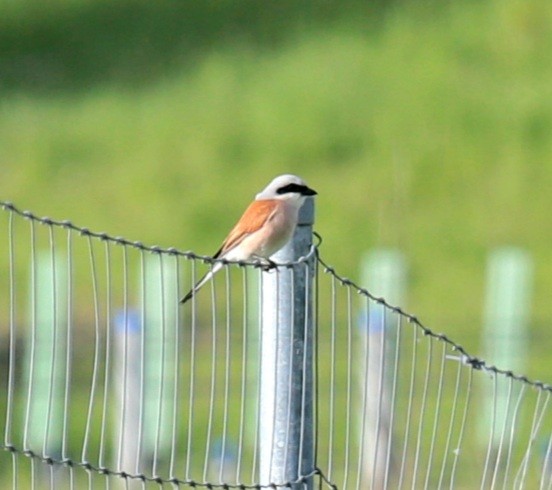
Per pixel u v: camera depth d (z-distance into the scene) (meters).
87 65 26.47
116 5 28.20
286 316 5.30
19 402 13.16
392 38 26.55
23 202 21.52
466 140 22.97
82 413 12.12
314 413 5.38
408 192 21.39
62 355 12.09
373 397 8.87
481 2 27.58
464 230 20.22
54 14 28.00
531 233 20.12
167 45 27.09
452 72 25.14
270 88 25.12
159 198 21.61
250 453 10.77
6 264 18.61
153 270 11.67
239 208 21.33
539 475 7.62
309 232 5.39
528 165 22.22
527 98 24.30
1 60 26.50
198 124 24.11
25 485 10.61
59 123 24.31
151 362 10.72
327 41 26.64
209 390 12.28
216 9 28.03
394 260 13.02
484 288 18.14
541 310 17.03
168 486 9.39
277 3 28.16
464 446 10.61
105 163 22.86
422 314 17.11
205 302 15.80
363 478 8.76
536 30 26.50
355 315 14.20
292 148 23.02
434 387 11.78
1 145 23.53
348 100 24.42
